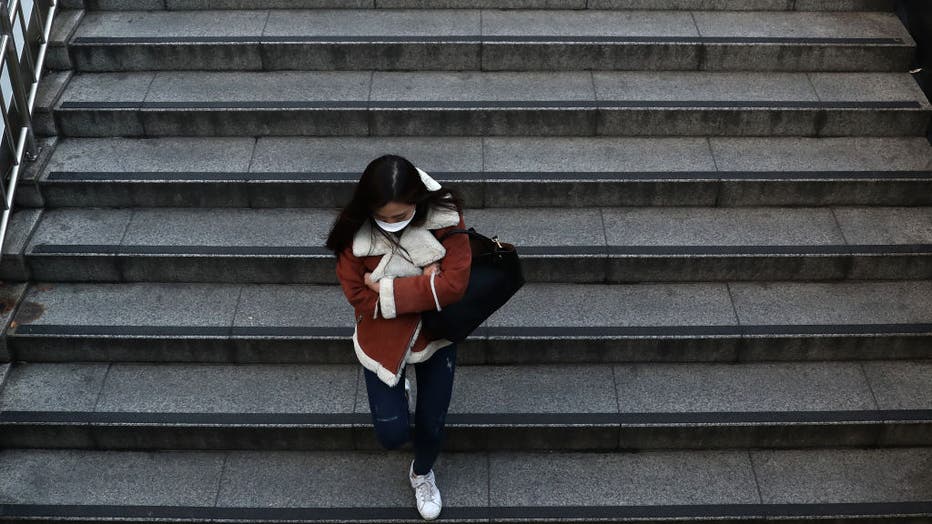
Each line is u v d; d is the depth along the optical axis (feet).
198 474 14.79
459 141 17.57
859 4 19.04
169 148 17.33
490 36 18.21
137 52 17.94
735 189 16.79
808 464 14.90
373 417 12.53
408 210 10.91
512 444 14.98
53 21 17.65
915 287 16.26
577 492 14.48
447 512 14.17
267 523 14.10
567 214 16.85
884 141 17.60
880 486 14.56
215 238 16.31
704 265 16.10
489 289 12.05
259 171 16.83
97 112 17.21
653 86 17.95
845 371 15.60
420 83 17.97
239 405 15.06
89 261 16.03
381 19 18.72
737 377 15.51
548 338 15.31
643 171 16.85
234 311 15.83
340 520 14.14
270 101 17.46
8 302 15.84
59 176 16.62
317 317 15.71
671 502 14.35
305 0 18.94
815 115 17.40
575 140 17.62
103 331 15.46
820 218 16.79
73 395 15.19
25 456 15.02
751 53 18.11
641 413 14.89
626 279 16.31
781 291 16.20
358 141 17.54
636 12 18.98
